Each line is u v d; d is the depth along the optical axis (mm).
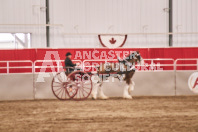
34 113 9250
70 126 7309
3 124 7641
